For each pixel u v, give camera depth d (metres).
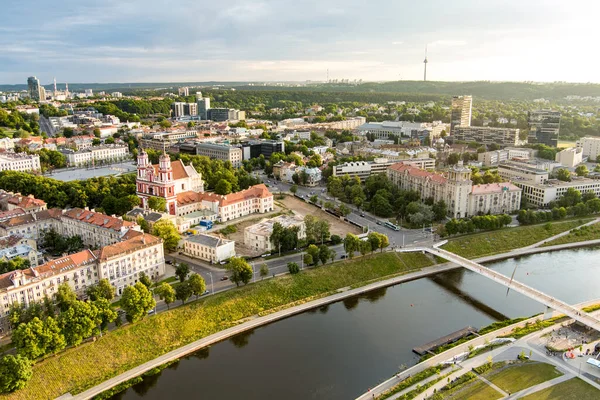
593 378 199.38
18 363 190.38
